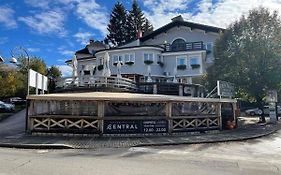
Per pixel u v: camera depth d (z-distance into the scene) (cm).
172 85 2908
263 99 3222
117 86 2614
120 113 1897
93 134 1786
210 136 1806
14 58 2680
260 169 962
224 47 3131
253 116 4025
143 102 1884
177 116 1920
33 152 1276
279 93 3025
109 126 1803
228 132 2055
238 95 3178
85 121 1805
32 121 1822
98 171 886
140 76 3725
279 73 2830
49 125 1809
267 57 2861
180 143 1538
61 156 1162
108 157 1145
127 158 1124
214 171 918
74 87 2555
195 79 4081
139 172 882
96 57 4575
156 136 1784
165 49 4391
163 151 1309
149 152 1277
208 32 4538
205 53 4250
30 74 1880
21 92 4166
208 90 3266
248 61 2908
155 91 2825
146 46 4200
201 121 2053
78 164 991
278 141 1705
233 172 910
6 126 2180
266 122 2956
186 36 4678
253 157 1196
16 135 1753
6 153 1226
